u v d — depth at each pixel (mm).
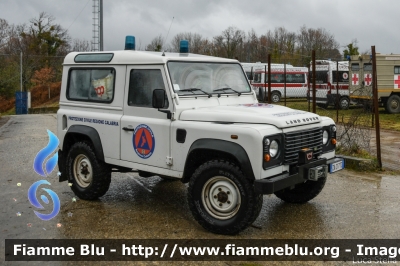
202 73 5844
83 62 6449
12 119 21516
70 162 6500
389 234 5074
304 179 5035
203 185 5035
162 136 5383
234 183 4816
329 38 43688
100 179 6199
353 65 18328
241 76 6383
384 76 18406
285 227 5316
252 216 4766
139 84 5707
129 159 5789
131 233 5105
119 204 6254
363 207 6086
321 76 21328
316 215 5762
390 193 6766
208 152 5027
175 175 5305
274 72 25938
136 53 5781
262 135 4566
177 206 6168
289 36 43531
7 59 43375
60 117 6746
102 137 6098
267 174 4652
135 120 5672
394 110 18875
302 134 5137
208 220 5031
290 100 25984
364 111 9227
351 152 8984
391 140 11719
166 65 5422
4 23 46750
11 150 10859
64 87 6781
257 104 6008
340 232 5145
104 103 6113
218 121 5082
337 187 7125
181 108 5344
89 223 5445
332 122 5859
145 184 7422
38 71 44562
